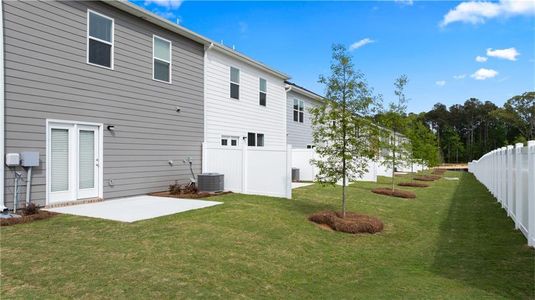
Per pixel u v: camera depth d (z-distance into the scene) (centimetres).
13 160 743
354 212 917
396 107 1480
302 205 995
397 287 437
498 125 6944
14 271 438
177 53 1218
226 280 443
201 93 1329
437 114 7525
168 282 422
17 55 760
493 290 418
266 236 652
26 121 781
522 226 709
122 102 1018
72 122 881
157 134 1138
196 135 1304
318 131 813
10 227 648
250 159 1218
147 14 1055
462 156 6731
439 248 634
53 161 854
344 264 542
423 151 2266
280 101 1919
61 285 401
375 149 798
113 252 521
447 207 1110
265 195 1179
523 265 509
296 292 423
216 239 610
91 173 948
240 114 1560
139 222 705
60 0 851
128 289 397
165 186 1171
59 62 848
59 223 685
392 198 1277
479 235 718
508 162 923
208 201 997
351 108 775
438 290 422
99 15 952
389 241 687
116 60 1000
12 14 750
